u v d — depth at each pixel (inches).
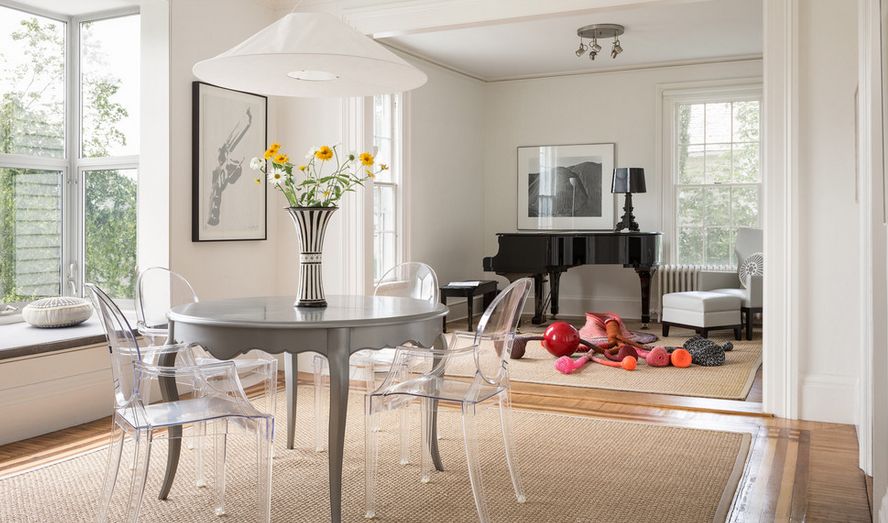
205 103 191.3
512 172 359.9
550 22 256.8
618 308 344.5
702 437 153.5
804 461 137.9
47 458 138.9
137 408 99.5
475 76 351.6
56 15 193.0
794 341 166.9
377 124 284.4
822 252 164.1
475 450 108.3
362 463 137.8
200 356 144.4
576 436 155.0
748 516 112.3
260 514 101.8
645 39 283.6
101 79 193.9
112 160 191.6
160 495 118.4
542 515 112.4
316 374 145.3
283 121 219.5
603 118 340.8
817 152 163.3
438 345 132.3
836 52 161.3
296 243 218.1
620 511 114.0
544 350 256.1
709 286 306.8
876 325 94.6
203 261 194.2
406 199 296.4
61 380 159.2
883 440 95.3
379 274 286.0
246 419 105.5
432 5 194.7
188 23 188.1
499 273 302.7
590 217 344.8
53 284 194.2
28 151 187.3
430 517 111.7
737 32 273.3
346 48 109.3
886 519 87.0
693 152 329.7
